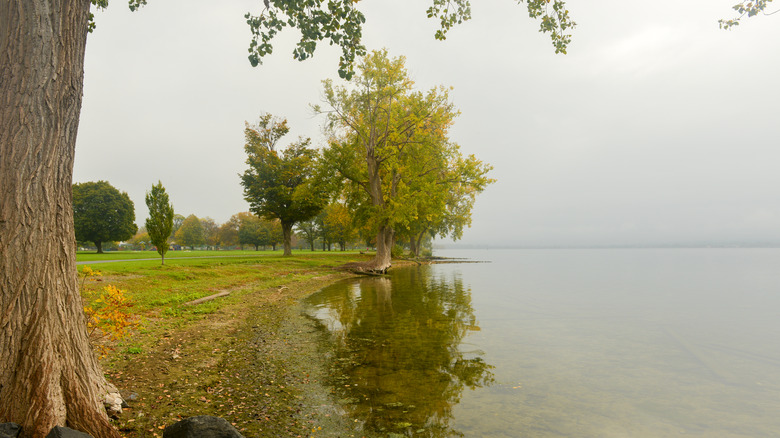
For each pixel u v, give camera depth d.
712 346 10.74
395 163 34.38
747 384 7.44
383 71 32.72
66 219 4.41
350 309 15.92
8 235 3.89
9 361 3.78
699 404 6.30
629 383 7.34
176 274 20.38
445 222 67.38
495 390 6.71
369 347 9.61
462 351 9.41
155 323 11.15
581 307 18.12
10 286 3.87
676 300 21.41
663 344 10.83
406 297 20.16
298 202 44.53
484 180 36.12
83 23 4.61
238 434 3.92
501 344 10.30
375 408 5.76
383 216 34.38
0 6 4.12
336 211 57.88
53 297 4.15
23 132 4.01
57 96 4.27
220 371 7.35
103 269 18.52
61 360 4.13
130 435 4.45
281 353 8.91
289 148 49.72
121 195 57.25
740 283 33.66
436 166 38.25
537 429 5.18
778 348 10.58
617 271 51.22
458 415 5.58
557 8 9.35
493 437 4.89
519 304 18.48
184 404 5.57
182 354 8.34
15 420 3.68
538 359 8.88
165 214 24.11
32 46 4.09
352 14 8.12
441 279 32.97
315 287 24.94
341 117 35.38
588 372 7.98
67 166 4.43
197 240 115.94
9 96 3.99
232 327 11.66
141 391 5.93
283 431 4.86
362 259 52.78
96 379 4.63
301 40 8.23
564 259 105.75
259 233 103.44
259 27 8.16
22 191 3.97
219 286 19.95
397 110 36.03
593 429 5.25
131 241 121.00
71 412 4.05
